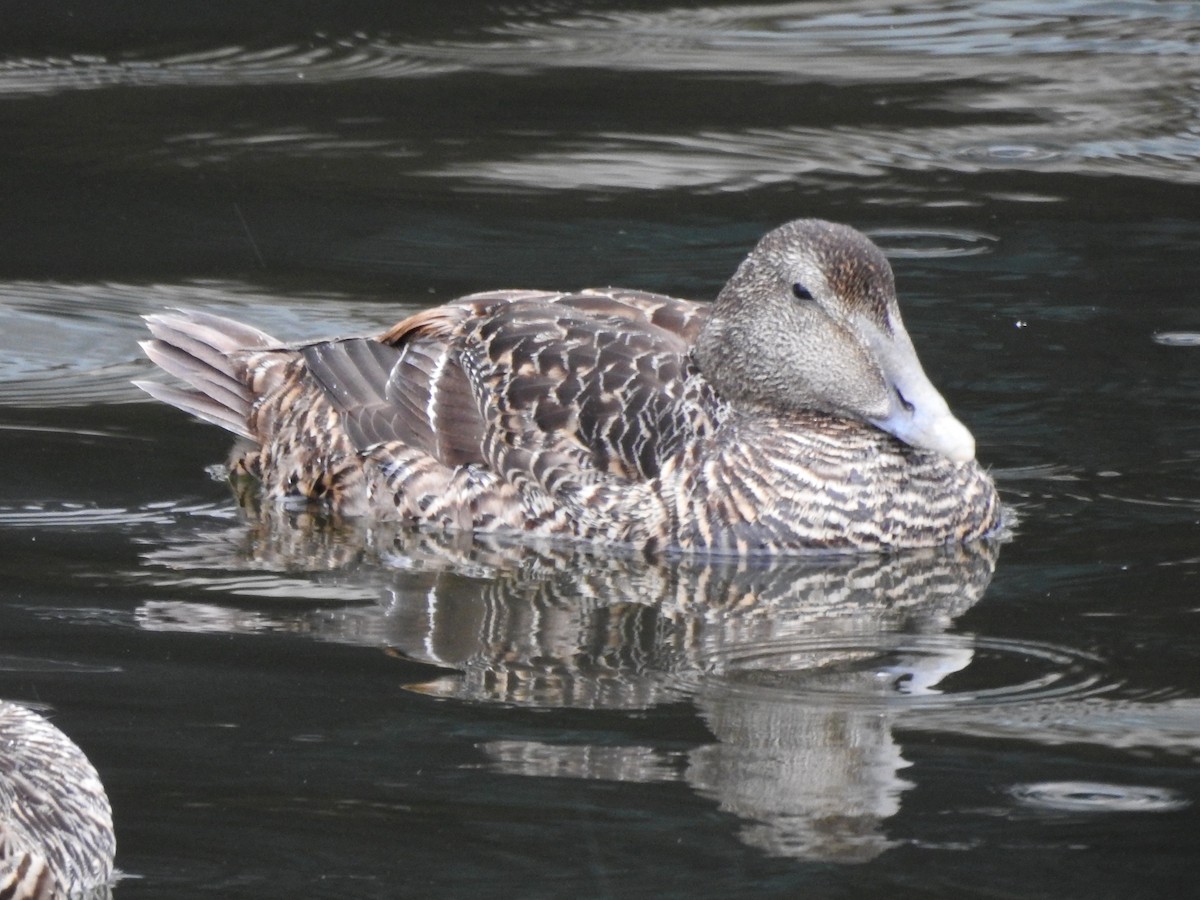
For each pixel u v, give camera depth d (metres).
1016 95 21.42
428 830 8.18
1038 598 11.10
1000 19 24.52
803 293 12.35
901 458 12.28
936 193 18.44
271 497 12.98
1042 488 12.81
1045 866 7.94
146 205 18.05
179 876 7.77
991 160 19.36
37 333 15.37
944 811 8.44
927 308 15.81
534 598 11.18
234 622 10.58
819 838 8.16
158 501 12.61
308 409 13.12
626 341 12.69
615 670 10.04
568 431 12.40
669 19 24.42
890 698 9.66
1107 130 20.27
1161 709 9.48
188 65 22.23
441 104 20.97
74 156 19.30
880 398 12.22
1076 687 9.76
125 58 22.47
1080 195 18.38
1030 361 14.80
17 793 7.65
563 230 17.47
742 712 9.47
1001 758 8.95
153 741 8.98
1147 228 17.48
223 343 13.80
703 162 19.25
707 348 12.67
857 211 17.94
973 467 12.37
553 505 12.29
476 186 18.59
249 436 13.40
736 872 7.87
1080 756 8.96
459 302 13.37
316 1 24.66
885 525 12.16
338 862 7.89
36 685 9.59
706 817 8.36
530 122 20.42
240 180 18.70
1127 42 23.45
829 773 8.70
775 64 22.52
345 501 12.82
